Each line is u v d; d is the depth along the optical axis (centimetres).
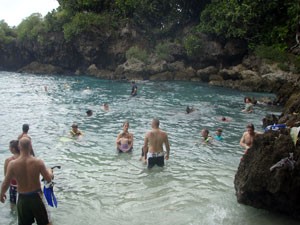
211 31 3769
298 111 1611
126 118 1856
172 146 1349
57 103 2320
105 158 1185
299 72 3064
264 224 739
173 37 4419
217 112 2062
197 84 3409
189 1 4312
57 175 1022
